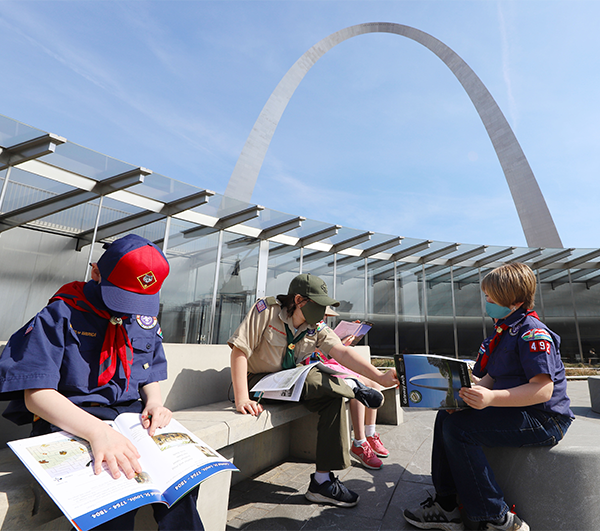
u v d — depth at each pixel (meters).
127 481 1.00
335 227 11.73
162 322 9.11
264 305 2.36
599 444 1.73
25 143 6.45
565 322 13.99
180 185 8.53
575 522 1.60
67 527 1.34
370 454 2.78
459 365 1.64
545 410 1.68
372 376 2.15
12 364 1.09
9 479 1.07
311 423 3.04
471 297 14.45
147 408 1.36
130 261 1.26
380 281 13.88
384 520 1.94
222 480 1.68
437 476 1.89
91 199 8.35
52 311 1.22
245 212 10.31
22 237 8.53
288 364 2.41
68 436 1.10
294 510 2.06
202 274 10.12
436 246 13.53
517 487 1.75
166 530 1.16
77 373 1.23
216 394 2.61
